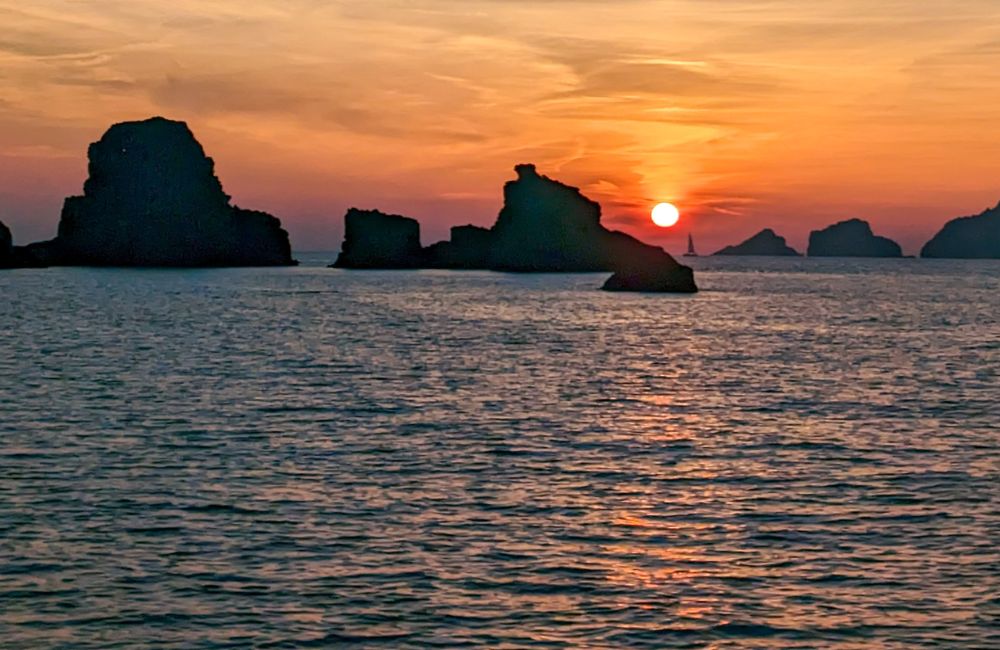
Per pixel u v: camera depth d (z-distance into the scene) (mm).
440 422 42219
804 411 46219
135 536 26172
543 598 22547
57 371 59156
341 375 58094
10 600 22125
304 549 25312
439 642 20406
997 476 33094
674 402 48719
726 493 30906
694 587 23219
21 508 28469
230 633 20688
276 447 36781
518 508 29062
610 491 31047
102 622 21125
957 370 63750
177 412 44188
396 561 24578
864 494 30828
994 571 24234
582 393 51469
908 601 22516
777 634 20938
